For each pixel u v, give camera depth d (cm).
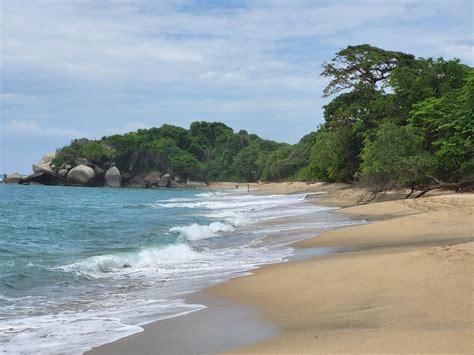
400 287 835
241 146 17125
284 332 674
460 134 3241
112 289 1088
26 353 653
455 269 895
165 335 710
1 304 955
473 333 583
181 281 1149
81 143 12406
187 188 12794
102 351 650
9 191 8000
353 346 572
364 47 5134
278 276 1095
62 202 5372
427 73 4181
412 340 574
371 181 3747
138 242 1905
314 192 6109
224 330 714
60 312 888
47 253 1636
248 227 2347
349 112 4844
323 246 1579
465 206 2241
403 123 4203
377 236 1688
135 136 13525
